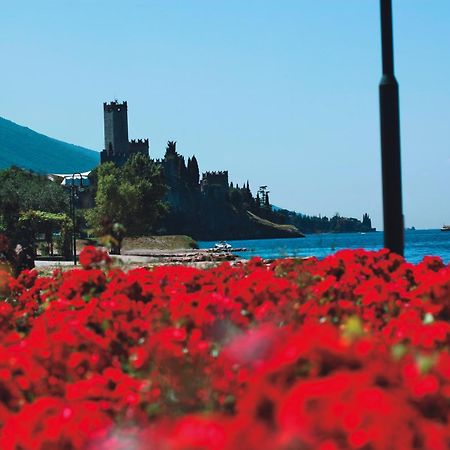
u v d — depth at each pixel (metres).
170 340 15.40
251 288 21.66
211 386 13.73
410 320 17.14
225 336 17.06
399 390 10.07
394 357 12.70
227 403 13.16
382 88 27.78
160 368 14.89
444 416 9.97
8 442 11.17
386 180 27.78
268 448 8.55
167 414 13.58
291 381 10.27
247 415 9.53
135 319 19.48
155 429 10.79
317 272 26.95
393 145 27.73
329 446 8.48
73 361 15.60
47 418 11.39
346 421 8.66
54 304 23.02
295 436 8.56
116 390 14.14
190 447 8.59
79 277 25.92
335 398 9.06
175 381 14.41
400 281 23.44
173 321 17.67
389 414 8.86
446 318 19.98
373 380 10.02
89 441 11.04
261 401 9.67
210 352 15.30
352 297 22.73
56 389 14.89
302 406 9.02
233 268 30.67
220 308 18.98
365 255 27.48
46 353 15.65
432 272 24.00
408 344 14.91
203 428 8.87
